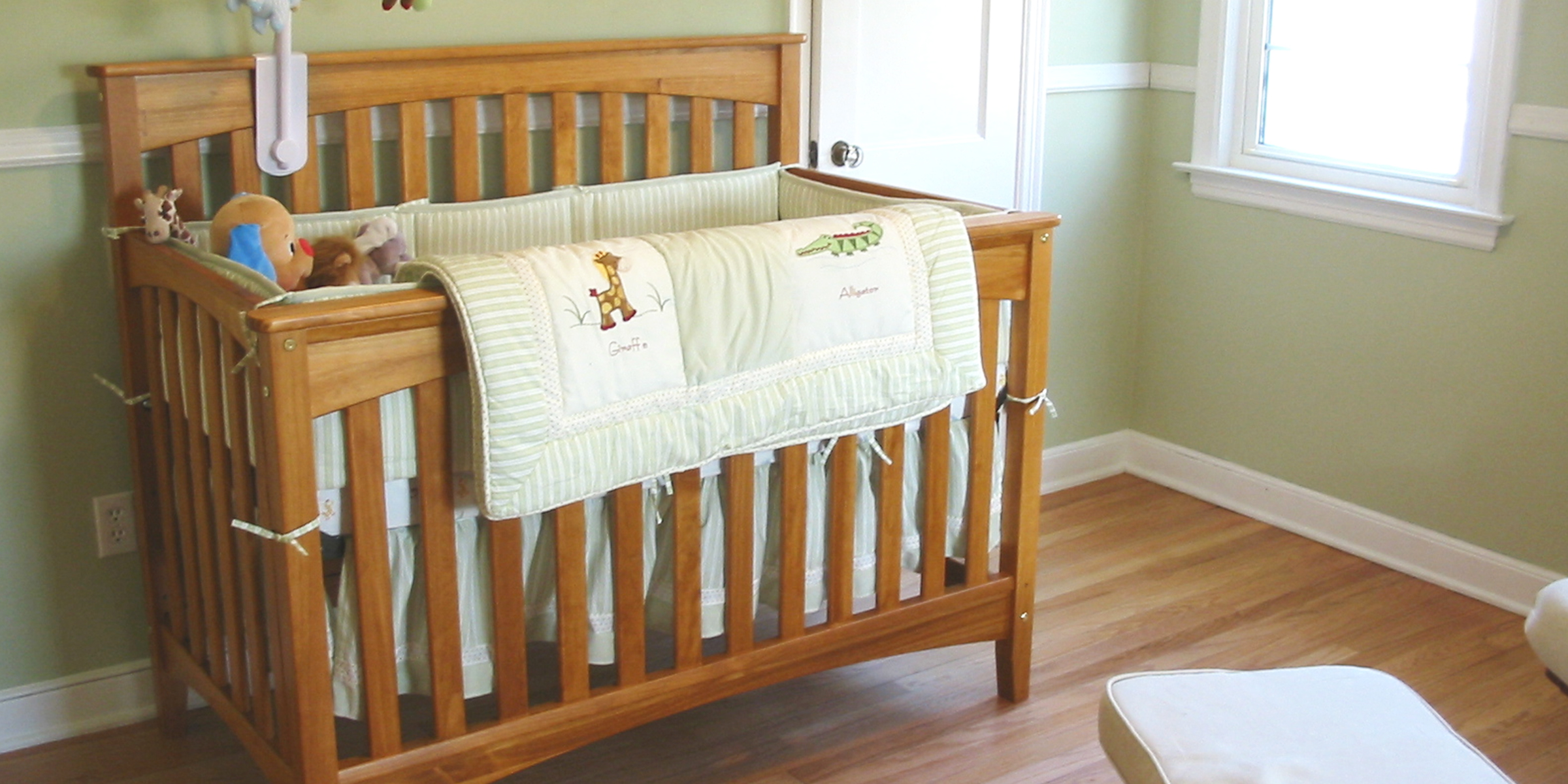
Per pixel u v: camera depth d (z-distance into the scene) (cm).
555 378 181
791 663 224
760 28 272
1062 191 327
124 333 218
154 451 225
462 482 190
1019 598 244
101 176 219
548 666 255
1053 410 243
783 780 224
